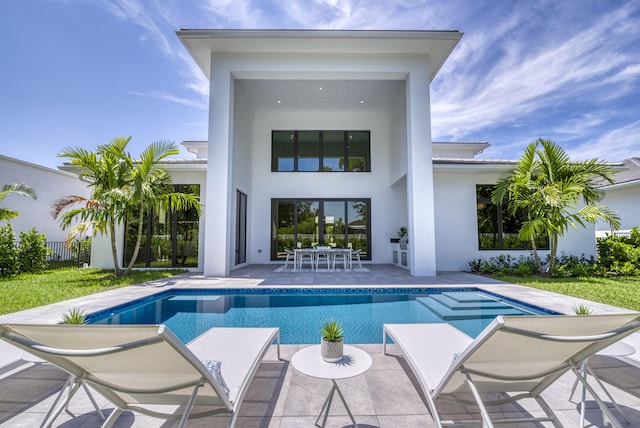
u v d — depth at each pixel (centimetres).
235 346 264
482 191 1038
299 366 212
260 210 1248
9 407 221
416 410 222
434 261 849
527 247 1014
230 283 731
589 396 238
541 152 834
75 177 1488
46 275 866
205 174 1045
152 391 179
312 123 1285
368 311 547
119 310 509
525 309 528
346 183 1270
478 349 171
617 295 573
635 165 1364
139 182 787
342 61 902
